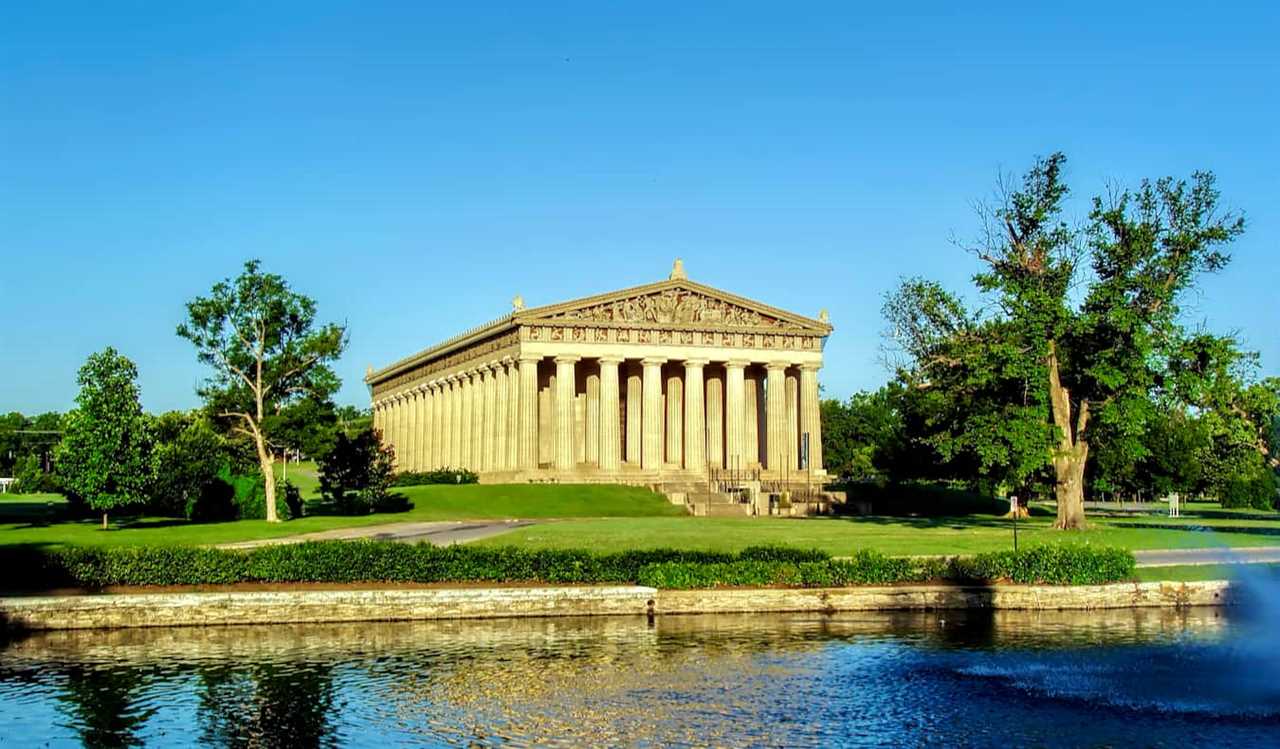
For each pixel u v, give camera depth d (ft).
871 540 273.13
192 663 156.66
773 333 534.37
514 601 192.13
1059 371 317.63
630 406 533.14
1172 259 298.15
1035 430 293.23
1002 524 350.23
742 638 173.47
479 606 191.42
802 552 217.77
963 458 437.99
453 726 125.29
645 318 513.04
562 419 496.64
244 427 475.72
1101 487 502.79
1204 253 301.43
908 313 392.88
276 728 124.88
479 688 141.28
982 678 146.51
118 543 270.05
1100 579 208.03
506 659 158.30
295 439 543.80
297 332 396.16
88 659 159.53
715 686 142.20
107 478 322.55
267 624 186.50
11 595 191.21
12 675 149.69
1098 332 302.25
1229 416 392.68
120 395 324.80
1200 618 193.16
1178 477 504.02
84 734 123.34
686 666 153.28
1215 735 122.42
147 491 356.59
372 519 372.99
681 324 517.96
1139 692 139.13
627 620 190.29
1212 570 220.23
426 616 190.29
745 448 546.67
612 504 436.35
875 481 538.88
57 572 196.03
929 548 249.75
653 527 328.49
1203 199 298.76
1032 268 312.50
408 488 471.62
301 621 187.52
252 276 382.42
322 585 201.26
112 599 183.62
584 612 193.57
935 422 372.99
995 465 382.83
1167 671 150.00
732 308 530.68
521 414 493.36
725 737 121.19
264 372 391.45
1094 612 198.80
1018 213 313.32
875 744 119.14
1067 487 313.32
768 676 147.43
